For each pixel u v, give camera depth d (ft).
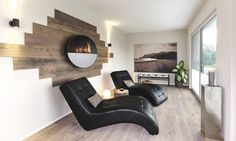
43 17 9.21
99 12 14.53
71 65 11.75
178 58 22.93
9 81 7.39
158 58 23.89
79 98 9.00
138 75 24.90
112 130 9.02
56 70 10.32
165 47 23.45
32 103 8.62
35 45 8.70
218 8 8.84
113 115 8.62
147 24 18.98
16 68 7.67
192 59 19.81
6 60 7.24
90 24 14.20
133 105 8.89
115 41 20.68
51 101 9.98
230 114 7.13
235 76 6.95
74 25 12.00
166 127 9.28
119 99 10.32
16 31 7.66
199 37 15.34
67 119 10.66
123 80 15.78
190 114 11.26
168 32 23.18
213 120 8.00
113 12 14.49
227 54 7.46
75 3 12.05
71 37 11.64
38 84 8.98
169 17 16.06
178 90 19.52
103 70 17.02
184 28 21.77
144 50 24.57
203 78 14.21
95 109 9.22
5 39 7.18
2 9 7.07
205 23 12.67
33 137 8.28
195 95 16.81
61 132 8.83
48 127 9.44
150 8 13.33
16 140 7.75
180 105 13.37
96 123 8.78
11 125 7.52
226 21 7.59
